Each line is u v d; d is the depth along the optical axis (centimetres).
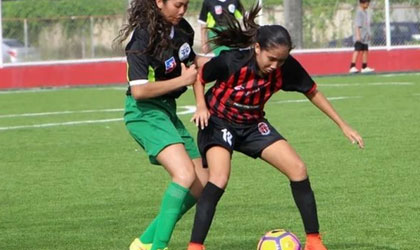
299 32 6034
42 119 3734
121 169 2412
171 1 1338
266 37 1298
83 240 1581
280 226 1653
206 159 1362
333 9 6147
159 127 1355
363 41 5691
